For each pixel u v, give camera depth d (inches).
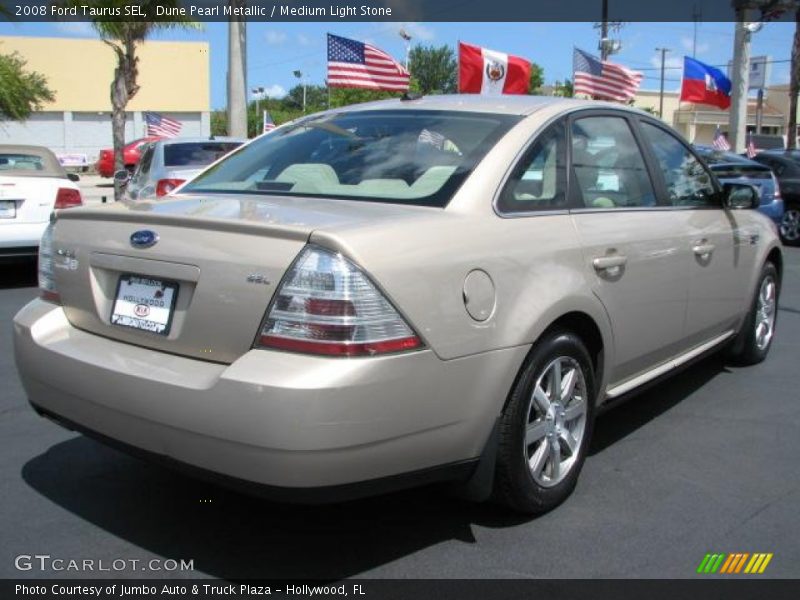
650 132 177.5
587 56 562.9
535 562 124.1
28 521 135.7
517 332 122.6
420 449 112.8
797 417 191.8
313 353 104.7
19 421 183.3
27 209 327.6
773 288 235.5
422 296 110.5
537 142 142.3
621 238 149.7
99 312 127.6
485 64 474.6
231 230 113.3
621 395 158.1
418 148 142.9
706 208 188.5
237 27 620.1
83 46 1761.8
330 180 141.1
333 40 474.0
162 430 112.3
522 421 127.6
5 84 1279.5
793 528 135.6
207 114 1862.7
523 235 129.3
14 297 324.5
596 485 151.9
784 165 562.6
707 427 184.5
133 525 134.9
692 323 180.2
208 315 112.4
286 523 135.9
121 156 730.8
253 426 103.5
